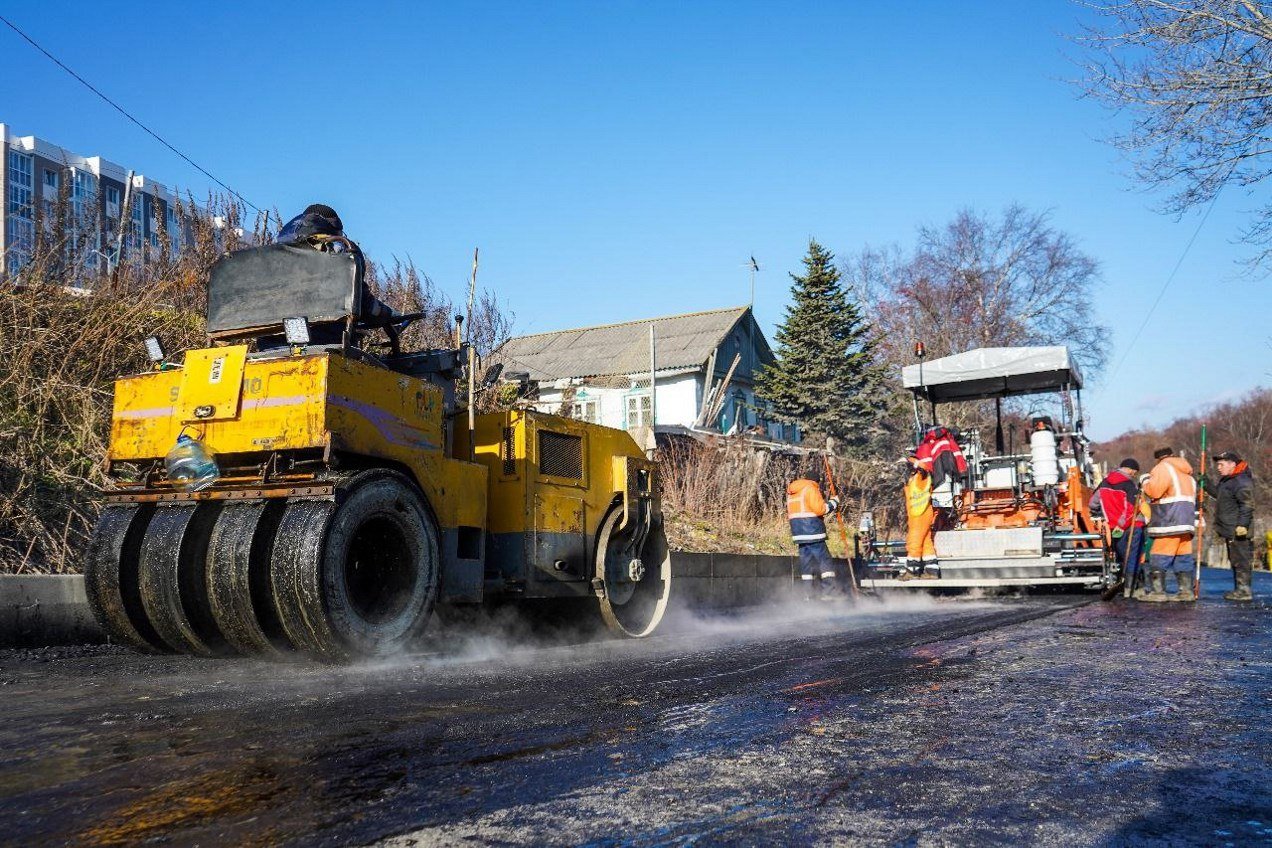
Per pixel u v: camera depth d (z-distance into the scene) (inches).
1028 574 489.7
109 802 112.7
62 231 367.9
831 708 172.4
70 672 216.4
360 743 142.6
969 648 261.7
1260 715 166.1
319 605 212.7
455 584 261.0
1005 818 108.3
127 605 233.9
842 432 1379.2
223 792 116.6
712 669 227.5
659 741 145.0
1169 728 155.3
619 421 1307.8
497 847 98.0
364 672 219.1
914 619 372.5
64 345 343.9
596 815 108.4
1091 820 107.8
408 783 120.9
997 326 1758.1
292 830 103.0
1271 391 2488.9
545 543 293.3
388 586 240.1
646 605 338.0
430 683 202.7
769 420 1413.6
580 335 1505.9
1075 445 567.8
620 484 324.8
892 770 128.6
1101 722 159.8
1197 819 108.8
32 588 249.6
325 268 246.5
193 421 230.2
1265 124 507.5
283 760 132.3
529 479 289.3
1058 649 258.5
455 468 262.8
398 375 243.3
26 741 143.3
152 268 402.0
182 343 372.5
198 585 230.4
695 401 1320.1
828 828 104.3
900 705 175.2
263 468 224.2
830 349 1398.9
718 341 1375.5
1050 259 1764.3
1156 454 466.6
